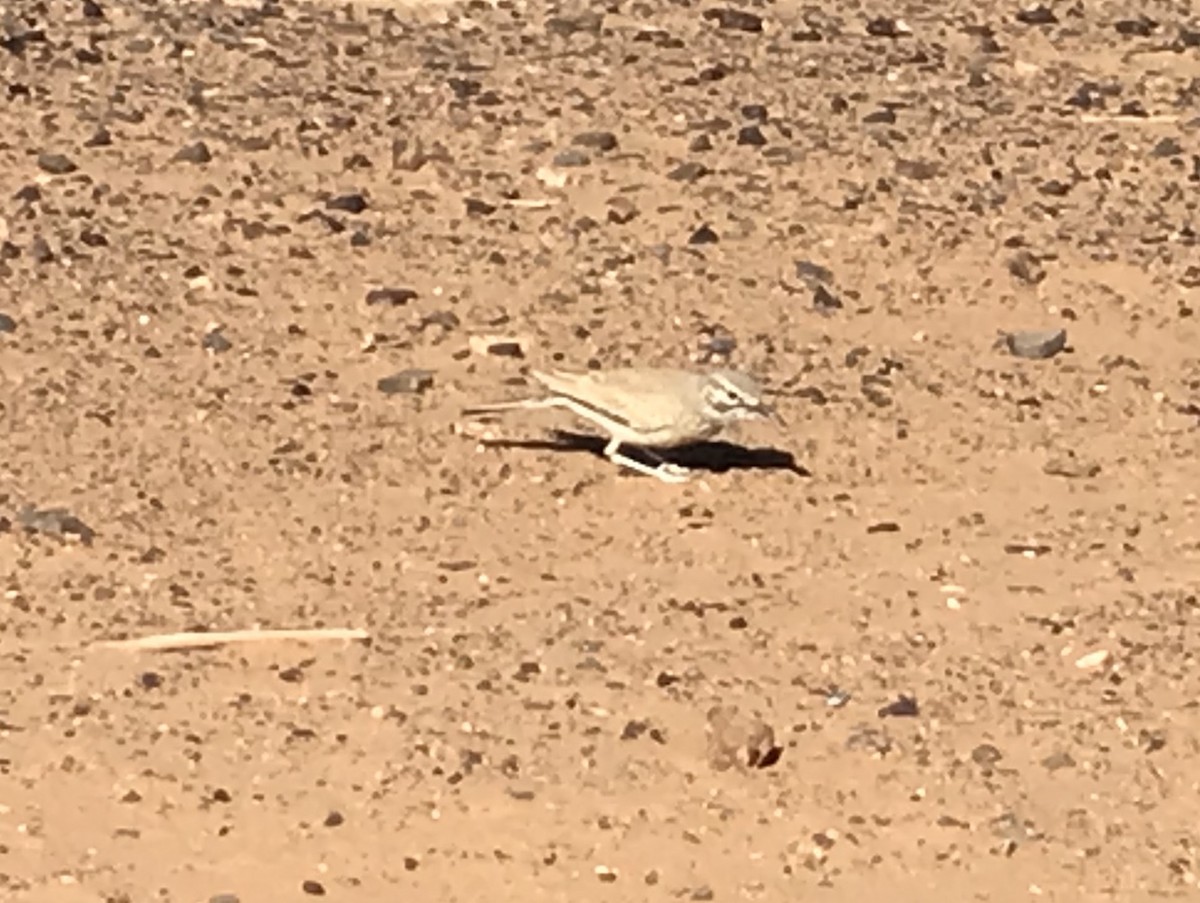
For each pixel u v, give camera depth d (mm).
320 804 9523
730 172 14773
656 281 13602
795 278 13711
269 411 12297
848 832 9484
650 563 11188
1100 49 17125
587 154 14867
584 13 17094
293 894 9062
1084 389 12867
